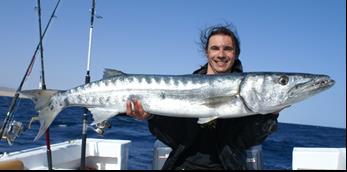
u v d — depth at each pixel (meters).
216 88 1.54
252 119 1.54
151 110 1.62
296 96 1.55
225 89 1.54
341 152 2.31
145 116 1.63
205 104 1.54
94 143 2.65
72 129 5.73
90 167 2.68
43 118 1.75
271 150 5.72
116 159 2.63
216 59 1.65
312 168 2.31
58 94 1.74
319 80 1.55
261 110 1.53
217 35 1.64
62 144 2.67
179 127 1.58
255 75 1.54
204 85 1.56
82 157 2.26
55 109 1.74
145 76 1.66
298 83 1.54
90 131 5.46
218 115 1.53
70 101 1.72
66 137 4.97
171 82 1.60
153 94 1.62
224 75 1.57
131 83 1.65
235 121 1.56
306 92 1.55
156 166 1.98
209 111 1.54
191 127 1.55
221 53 1.63
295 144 7.67
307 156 2.33
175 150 1.58
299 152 2.34
